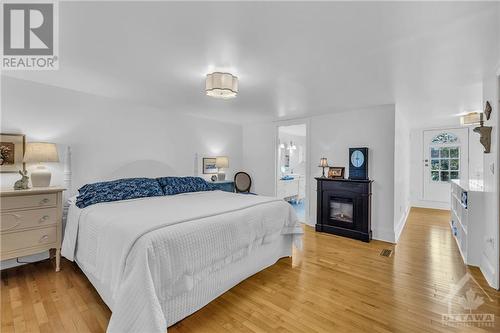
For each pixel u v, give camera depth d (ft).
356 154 12.62
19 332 5.26
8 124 8.54
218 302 6.54
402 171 14.71
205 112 14.06
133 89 9.77
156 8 4.65
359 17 4.87
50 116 9.40
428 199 19.84
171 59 6.92
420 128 19.97
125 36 5.71
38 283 7.45
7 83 8.49
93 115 10.57
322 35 5.56
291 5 4.50
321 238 12.46
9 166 8.44
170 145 13.61
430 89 9.42
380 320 5.77
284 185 20.80
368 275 8.18
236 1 4.40
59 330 5.33
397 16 4.82
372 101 11.30
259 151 17.51
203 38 5.76
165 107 12.89
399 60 6.85
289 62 7.03
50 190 8.10
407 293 7.00
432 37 5.60
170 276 5.26
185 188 12.08
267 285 7.49
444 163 19.15
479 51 6.26
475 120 12.39
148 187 10.61
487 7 4.48
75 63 7.29
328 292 7.07
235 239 6.98
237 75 8.05
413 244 11.42
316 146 14.62
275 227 8.84
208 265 6.23
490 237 7.79
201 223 6.24
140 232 5.21
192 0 4.40
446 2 4.37
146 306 4.55
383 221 12.03
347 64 7.14
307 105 12.21
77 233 7.64
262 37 5.68
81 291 6.98
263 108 12.88
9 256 7.36
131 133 11.89
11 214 7.42
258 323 5.66
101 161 10.83
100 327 5.43
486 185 8.32
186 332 5.35
